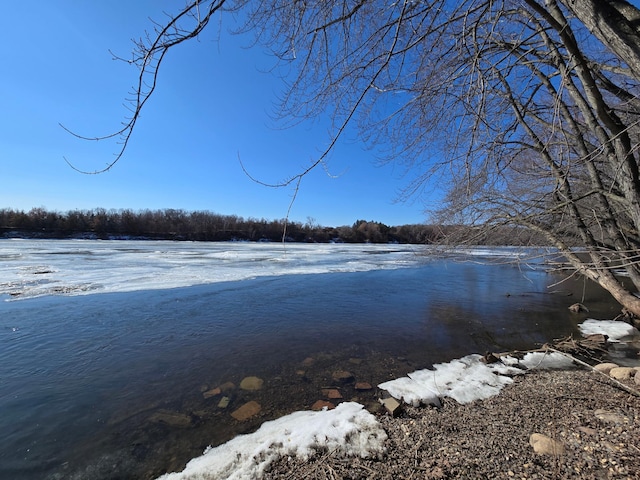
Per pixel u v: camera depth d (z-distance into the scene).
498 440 3.16
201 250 34.47
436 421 3.68
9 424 3.93
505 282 15.58
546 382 4.72
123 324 8.02
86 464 3.24
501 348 6.66
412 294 12.46
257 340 6.96
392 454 3.05
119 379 5.13
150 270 17.47
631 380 4.44
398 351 6.38
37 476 3.11
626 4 1.58
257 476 2.85
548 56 3.59
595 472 2.59
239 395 4.57
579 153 4.05
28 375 5.27
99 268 17.81
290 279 15.70
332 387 4.77
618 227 4.34
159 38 1.66
